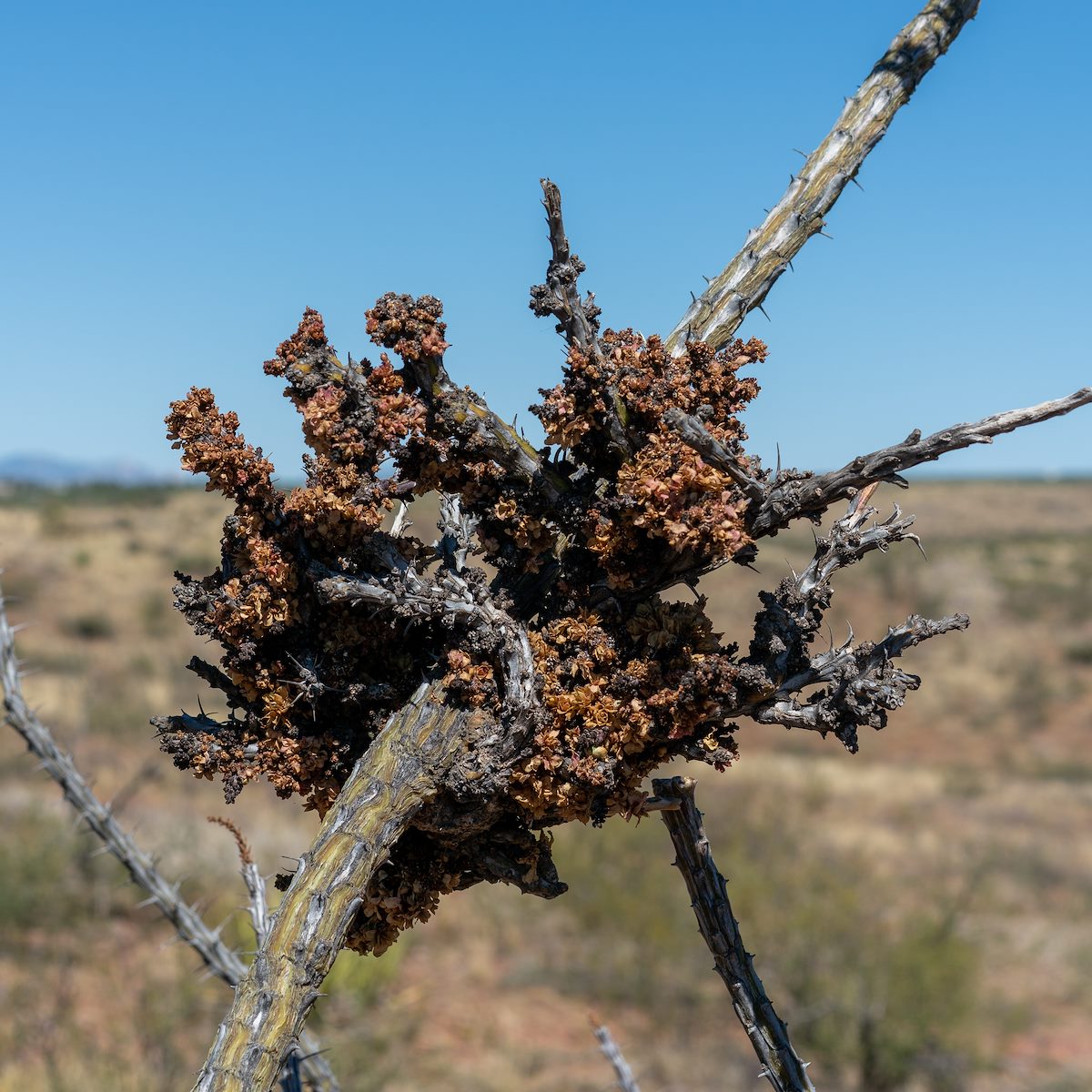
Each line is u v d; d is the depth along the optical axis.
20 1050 8.20
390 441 1.51
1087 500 72.94
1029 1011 11.32
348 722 1.62
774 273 1.81
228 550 1.63
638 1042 10.32
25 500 45.69
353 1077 8.68
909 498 74.00
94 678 25.23
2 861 11.27
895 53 1.92
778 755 25.62
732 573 35.81
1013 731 31.14
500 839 1.57
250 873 2.28
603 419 1.51
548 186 1.51
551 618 1.62
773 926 12.00
